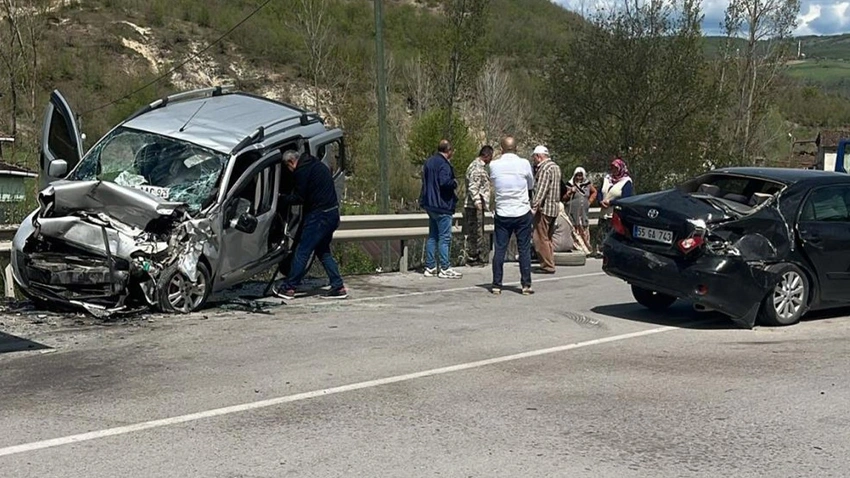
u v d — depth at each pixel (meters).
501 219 11.80
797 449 5.65
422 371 7.50
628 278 9.78
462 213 15.54
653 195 10.05
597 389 7.02
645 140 26.27
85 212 9.62
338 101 43.84
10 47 33.53
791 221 9.50
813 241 9.52
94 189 9.47
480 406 6.50
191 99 12.18
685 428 6.05
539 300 11.43
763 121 42.34
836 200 9.88
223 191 10.06
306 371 7.43
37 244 9.62
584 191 16.39
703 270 9.12
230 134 10.86
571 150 26.95
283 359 7.84
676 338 9.03
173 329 9.04
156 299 9.70
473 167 14.88
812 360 8.05
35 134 33.44
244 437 5.72
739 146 37.28
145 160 10.54
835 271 9.68
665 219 9.48
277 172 11.02
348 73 47.41
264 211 10.82
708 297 9.16
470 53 38.06
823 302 9.73
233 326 9.27
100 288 9.44
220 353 8.02
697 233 9.17
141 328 9.05
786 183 9.75
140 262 9.39
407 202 38.16
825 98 69.50
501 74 46.81
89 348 8.14
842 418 6.32
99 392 6.71
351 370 7.48
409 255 16.03
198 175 10.29
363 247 16.16
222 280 10.27
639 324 9.77
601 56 26.08
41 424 5.92
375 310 10.51
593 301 11.36
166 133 10.80
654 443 5.73
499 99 43.91
